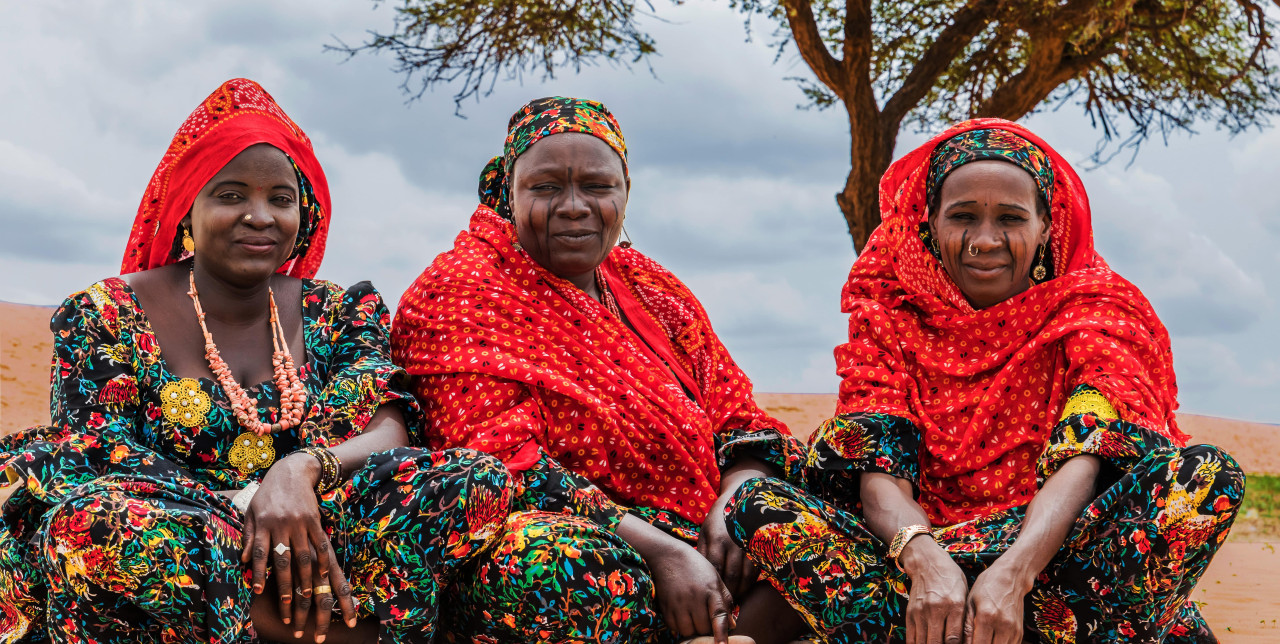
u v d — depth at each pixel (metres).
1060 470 3.44
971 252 3.88
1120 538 3.18
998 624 3.06
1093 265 4.04
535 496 3.62
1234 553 9.80
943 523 3.81
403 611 3.11
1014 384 3.81
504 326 3.94
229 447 3.52
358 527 3.12
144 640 2.96
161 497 2.98
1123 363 3.61
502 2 15.77
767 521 3.39
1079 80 16.61
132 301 3.57
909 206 4.14
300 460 3.18
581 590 3.15
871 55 16.02
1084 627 3.32
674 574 3.48
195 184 3.64
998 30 15.54
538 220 4.05
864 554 3.34
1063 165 4.04
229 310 3.73
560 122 4.12
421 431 3.87
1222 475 3.13
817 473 3.81
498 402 3.82
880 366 3.95
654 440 3.99
